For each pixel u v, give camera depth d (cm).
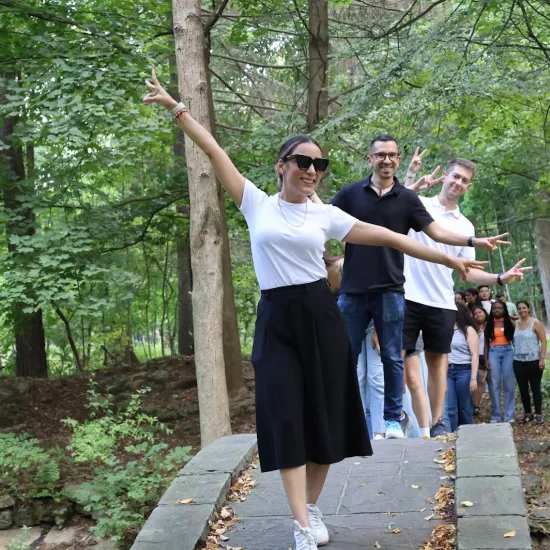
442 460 450
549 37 1203
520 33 1046
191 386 1377
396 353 495
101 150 1145
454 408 967
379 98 1065
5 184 1128
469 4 1017
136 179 1598
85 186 1161
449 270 558
